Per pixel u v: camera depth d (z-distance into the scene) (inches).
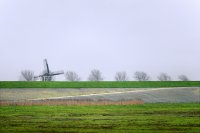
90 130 1784.0
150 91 3735.2
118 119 2159.2
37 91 3725.4
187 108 2687.0
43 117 2252.7
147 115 2325.3
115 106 2837.1
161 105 2891.2
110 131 1756.9
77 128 1844.2
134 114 2379.4
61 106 2839.6
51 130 1782.7
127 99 3272.6
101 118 2201.0
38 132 1729.8
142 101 3063.5
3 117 2251.5
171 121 2060.8
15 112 2486.5
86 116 2295.8
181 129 1800.0
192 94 3543.3
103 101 3097.9
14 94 3526.1
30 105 2896.2
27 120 2118.6
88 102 3038.9
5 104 2910.9
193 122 2022.6
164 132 1724.9
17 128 1836.9
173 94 3543.3
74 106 2839.6
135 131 1753.2
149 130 1781.5
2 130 1774.1
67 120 2121.1
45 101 3102.9
